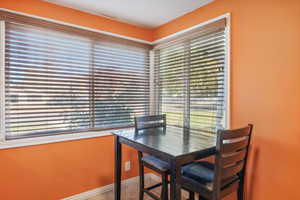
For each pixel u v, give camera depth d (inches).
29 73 73.8
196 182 55.5
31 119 74.7
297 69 53.4
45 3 76.1
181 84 92.8
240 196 60.0
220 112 75.0
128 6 81.7
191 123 87.5
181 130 84.4
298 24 53.2
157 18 93.8
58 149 79.4
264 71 60.7
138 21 97.5
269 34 59.4
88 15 87.1
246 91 65.6
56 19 78.5
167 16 91.4
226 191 54.2
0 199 67.7
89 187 87.8
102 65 92.7
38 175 74.9
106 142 92.9
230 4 70.6
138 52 105.7
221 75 74.6
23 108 73.0
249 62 64.7
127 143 68.9
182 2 78.0
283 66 56.2
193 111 86.6
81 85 86.6
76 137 84.0
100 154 91.0
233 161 52.8
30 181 73.2
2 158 67.9
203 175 56.1
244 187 65.4
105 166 92.5
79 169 84.9
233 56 69.6
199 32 82.3
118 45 97.7
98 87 91.7
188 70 89.0
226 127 71.7
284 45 56.0
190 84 88.0
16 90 71.5
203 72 82.1
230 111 70.5
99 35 90.4
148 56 109.8
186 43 89.8
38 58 75.6
